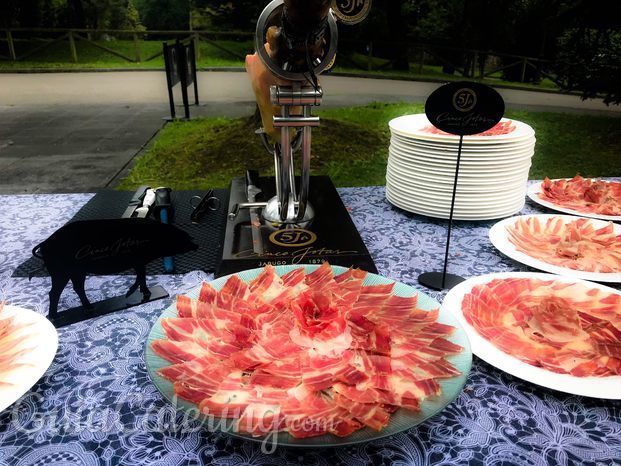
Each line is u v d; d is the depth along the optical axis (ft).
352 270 2.19
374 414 1.40
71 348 2.01
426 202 3.16
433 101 2.27
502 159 2.96
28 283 2.52
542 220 2.93
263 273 2.15
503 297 2.10
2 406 1.52
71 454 1.53
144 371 1.90
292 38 2.14
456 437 1.60
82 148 7.62
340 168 6.98
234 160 7.26
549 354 1.76
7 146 7.71
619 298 2.08
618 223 3.04
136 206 2.92
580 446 1.56
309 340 1.70
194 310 1.89
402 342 1.72
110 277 2.56
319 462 1.51
